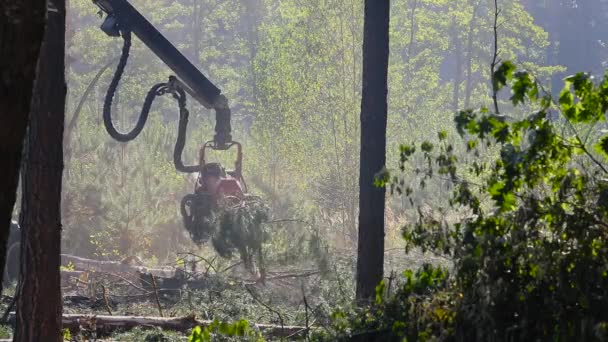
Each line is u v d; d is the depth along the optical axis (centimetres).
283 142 3134
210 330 859
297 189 3038
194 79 1608
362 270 1210
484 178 725
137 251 2544
